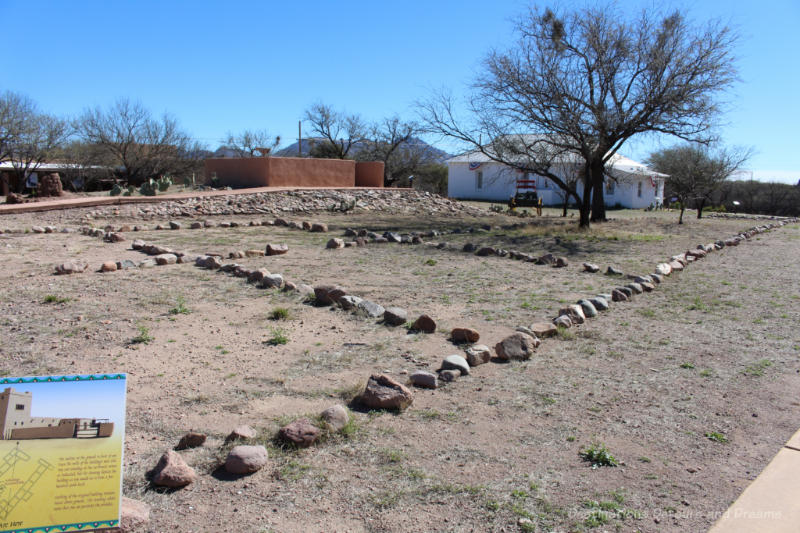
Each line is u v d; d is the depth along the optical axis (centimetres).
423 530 298
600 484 348
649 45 2048
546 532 298
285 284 887
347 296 777
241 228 1845
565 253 1489
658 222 2764
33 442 257
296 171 2909
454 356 552
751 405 477
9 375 501
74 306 754
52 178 2658
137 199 2153
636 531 301
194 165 4706
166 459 343
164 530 293
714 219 3219
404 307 805
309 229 1841
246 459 352
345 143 5212
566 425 431
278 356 579
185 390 484
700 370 564
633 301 888
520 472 360
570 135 2073
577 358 595
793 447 401
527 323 727
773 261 1393
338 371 538
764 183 4934
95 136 4338
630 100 2111
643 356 606
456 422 432
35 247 1278
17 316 697
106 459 264
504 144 2156
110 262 1036
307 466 361
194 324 689
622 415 452
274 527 298
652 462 377
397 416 441
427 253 1354
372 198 2941
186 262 1111
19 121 3897
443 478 351
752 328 732
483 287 961
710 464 376
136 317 710
